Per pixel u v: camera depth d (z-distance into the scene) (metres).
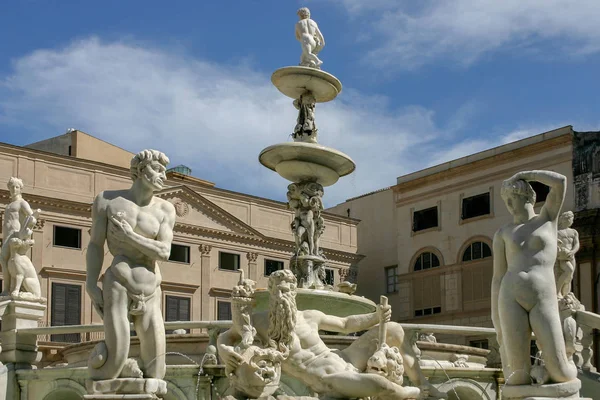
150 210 8.64
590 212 42.19
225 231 48.81
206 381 11.05
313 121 15.70
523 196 8.34
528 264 8.12
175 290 46.53
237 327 8.89
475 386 11.95
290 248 52.09
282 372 10.20
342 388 8.83
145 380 8.29
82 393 11.85
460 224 49.47
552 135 45.09
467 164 49.25
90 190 43.84
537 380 8.05
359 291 55.41
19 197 13.79
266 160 15.39
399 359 9.18
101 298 8.41
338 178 15.78
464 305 48.69
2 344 12.84
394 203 54.16
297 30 16.05
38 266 41.41
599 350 34.22
